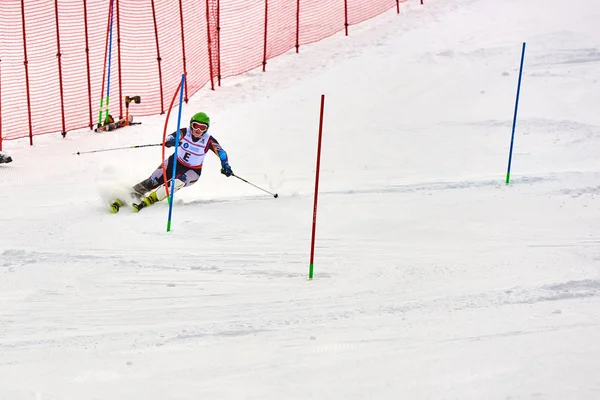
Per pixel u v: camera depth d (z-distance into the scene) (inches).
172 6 2962.6
